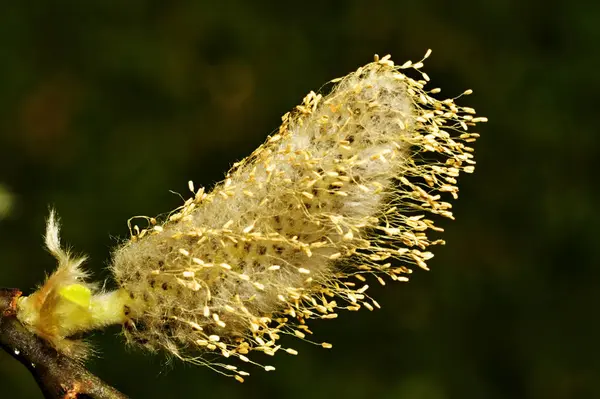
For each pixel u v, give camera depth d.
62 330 0.18
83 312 0.18
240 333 0.19
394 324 0.34
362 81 0.18
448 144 0.19
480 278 0.35
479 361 0.34
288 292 0.18
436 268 0.35
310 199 0.18
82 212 0.34
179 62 0.38
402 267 0.19
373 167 0.18
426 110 0.19
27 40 0.37
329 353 0.33
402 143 0.19
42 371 0.18
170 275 0.18
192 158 0.37
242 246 0.18
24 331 0.18
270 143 0.18
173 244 0.18
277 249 0.18
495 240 0.36
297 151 0.18
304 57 0.38
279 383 0.32
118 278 0.18
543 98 0.38
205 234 0.18
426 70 0.38
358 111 0.18
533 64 0.38
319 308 0.19
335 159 0.18
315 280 0.19
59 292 0.18
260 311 0.18
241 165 0.19
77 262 0.19
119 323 0.18
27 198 0.35
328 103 0.18
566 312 0.35
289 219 0.18
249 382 0.32
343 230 0.18
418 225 0.19
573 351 0.34
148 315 0.18
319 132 0.18
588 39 0.38
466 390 0.33
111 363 0.31
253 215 0.18
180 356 0.19
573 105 0.38
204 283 0.18
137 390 0.31
